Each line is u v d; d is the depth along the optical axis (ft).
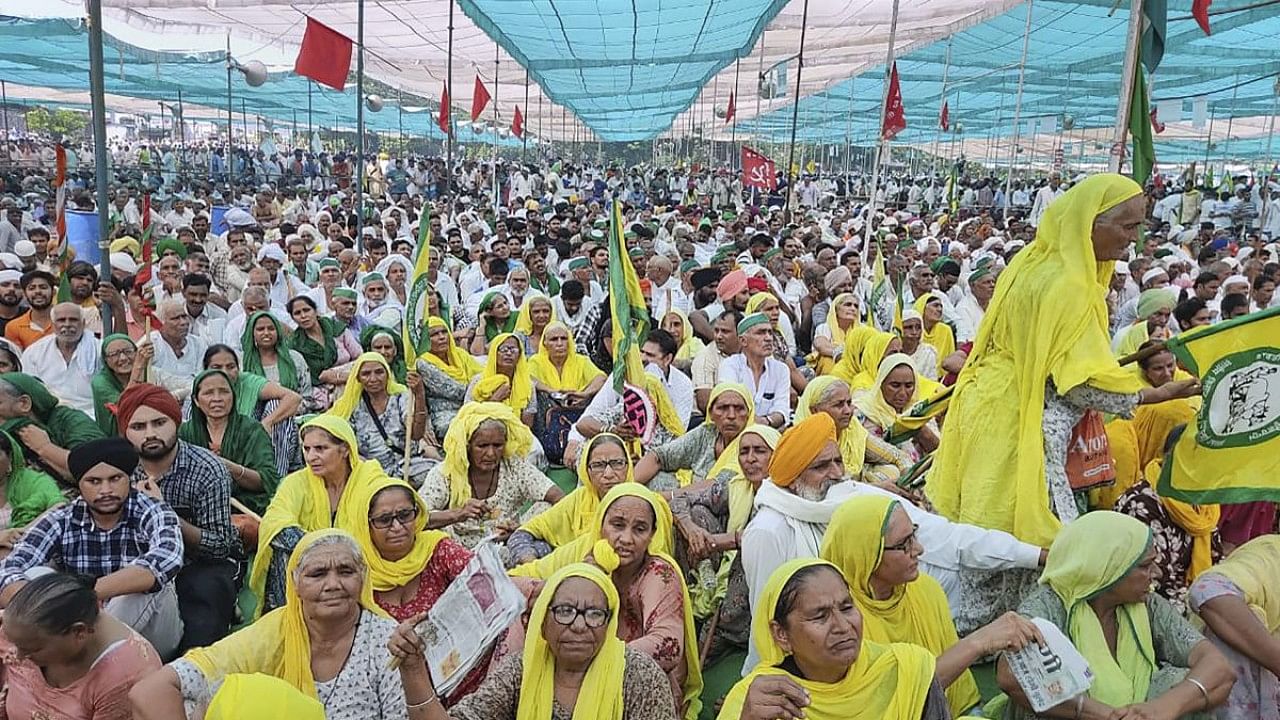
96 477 14.49
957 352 28.50
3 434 16.51
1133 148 22.59
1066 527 11.57
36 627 10.93
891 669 10.27
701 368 27.61
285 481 16.76
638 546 14.20
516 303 40.55
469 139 181.47
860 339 26.25
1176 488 14.10
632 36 57.31
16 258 42.09
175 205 69.00
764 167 59.31
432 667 10.19
